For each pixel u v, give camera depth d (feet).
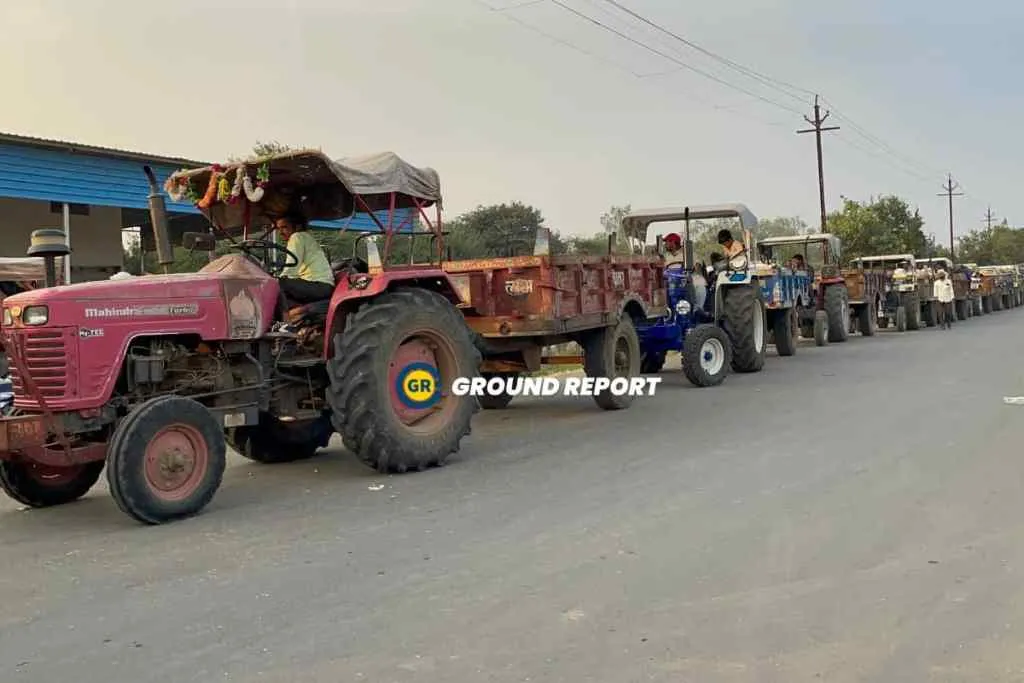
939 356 53.06
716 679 11.12
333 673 11.50
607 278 34.12
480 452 26.66
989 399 33.58
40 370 18.74
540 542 17.02
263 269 23.67
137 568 16.12
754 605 13.53
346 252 32.42
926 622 12.77
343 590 14.64
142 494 18.69
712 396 37.96
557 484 21.95
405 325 23.61
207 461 19.84
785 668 11.40
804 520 18.02
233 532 18.39
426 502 20.53
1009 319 102.32
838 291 68.28
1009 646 11.93
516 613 13.41
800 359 54.75
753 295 46.73
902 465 22.74
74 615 13.85
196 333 20.72
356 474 24.22
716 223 49.57
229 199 24.16
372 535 17.87
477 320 30.99
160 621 13.48
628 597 13.97
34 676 11.66
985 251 274.16
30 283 34.47
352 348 22.74
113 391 19.79
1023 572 14.70
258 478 24.09
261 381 22.43
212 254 26.32
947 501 19.16
